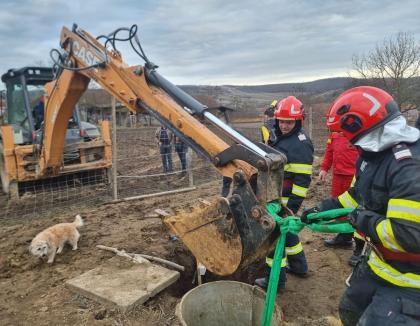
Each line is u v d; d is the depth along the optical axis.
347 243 5.57
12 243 5.91
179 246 5.56
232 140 3.43
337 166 5.28
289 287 4.55
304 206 7.51
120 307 3.83
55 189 9.30
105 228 6.50
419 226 2.14
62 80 6.29
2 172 9.30
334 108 2.55
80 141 9.38
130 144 21.12
